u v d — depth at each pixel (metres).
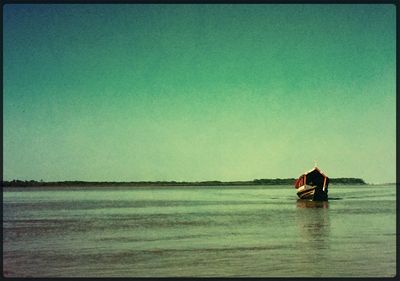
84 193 180.12
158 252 32.16
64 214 64.00
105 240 37.91
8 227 47.31
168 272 26.69
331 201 88.94
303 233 40.72
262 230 43.12
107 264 28.66
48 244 36.16
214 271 26.72
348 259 29.30
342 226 45.41
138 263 28.81
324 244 34.56
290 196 127.06
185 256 30.69
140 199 115.62
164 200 108.50
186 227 46.28
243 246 34.16
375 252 31.34
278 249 32.75
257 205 81.06
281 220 51.84
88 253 32.12
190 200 107.06
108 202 99.00
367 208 68.75
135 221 52.97
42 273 26.84
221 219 54.19
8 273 26.88
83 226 47.88
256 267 27.55
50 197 131.75
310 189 80.25
